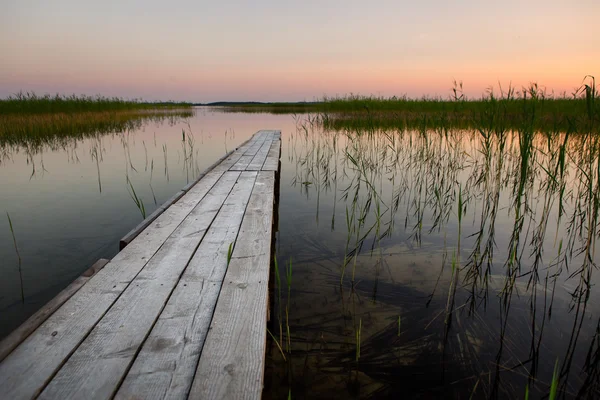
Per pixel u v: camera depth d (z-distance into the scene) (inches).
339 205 156.3
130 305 49.1
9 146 291.6
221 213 92.4
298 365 61.8
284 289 86.4
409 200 158.7
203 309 48.7
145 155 266.7
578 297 85.6
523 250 111.0
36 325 43.7
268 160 177.6
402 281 90.8
